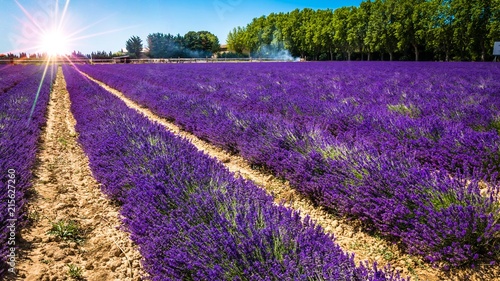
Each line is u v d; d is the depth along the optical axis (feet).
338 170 12.60
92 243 10.69
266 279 6.46
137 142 15.62
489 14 144.15
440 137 16.11
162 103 32.14
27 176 13.98
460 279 8.32
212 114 24.11
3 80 58.03
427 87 32.94
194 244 8.15
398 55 211.41
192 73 71.61
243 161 18.34
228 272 7.06
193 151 15.12
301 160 13.97
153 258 8.29
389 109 23.13
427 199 9.84
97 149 17.07
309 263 6.67
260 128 18.94
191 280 7.60
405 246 9.70
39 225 11.54
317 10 246.06
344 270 6.44
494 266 8.38
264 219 8.46
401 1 177.58
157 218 9.73
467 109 19.58
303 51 253.44
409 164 12.08
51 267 9.25
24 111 28.32
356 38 202.69
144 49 271.90
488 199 9.16
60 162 19.03
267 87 38.73
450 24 154.40
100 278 8.91
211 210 9.25
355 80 43.91
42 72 97.45
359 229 11.00
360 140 15.53
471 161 13.53
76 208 13.16
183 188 10.72
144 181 11.62
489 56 160.04
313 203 13.00
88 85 51.65
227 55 235.81
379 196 10.83
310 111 23.50
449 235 8.55
